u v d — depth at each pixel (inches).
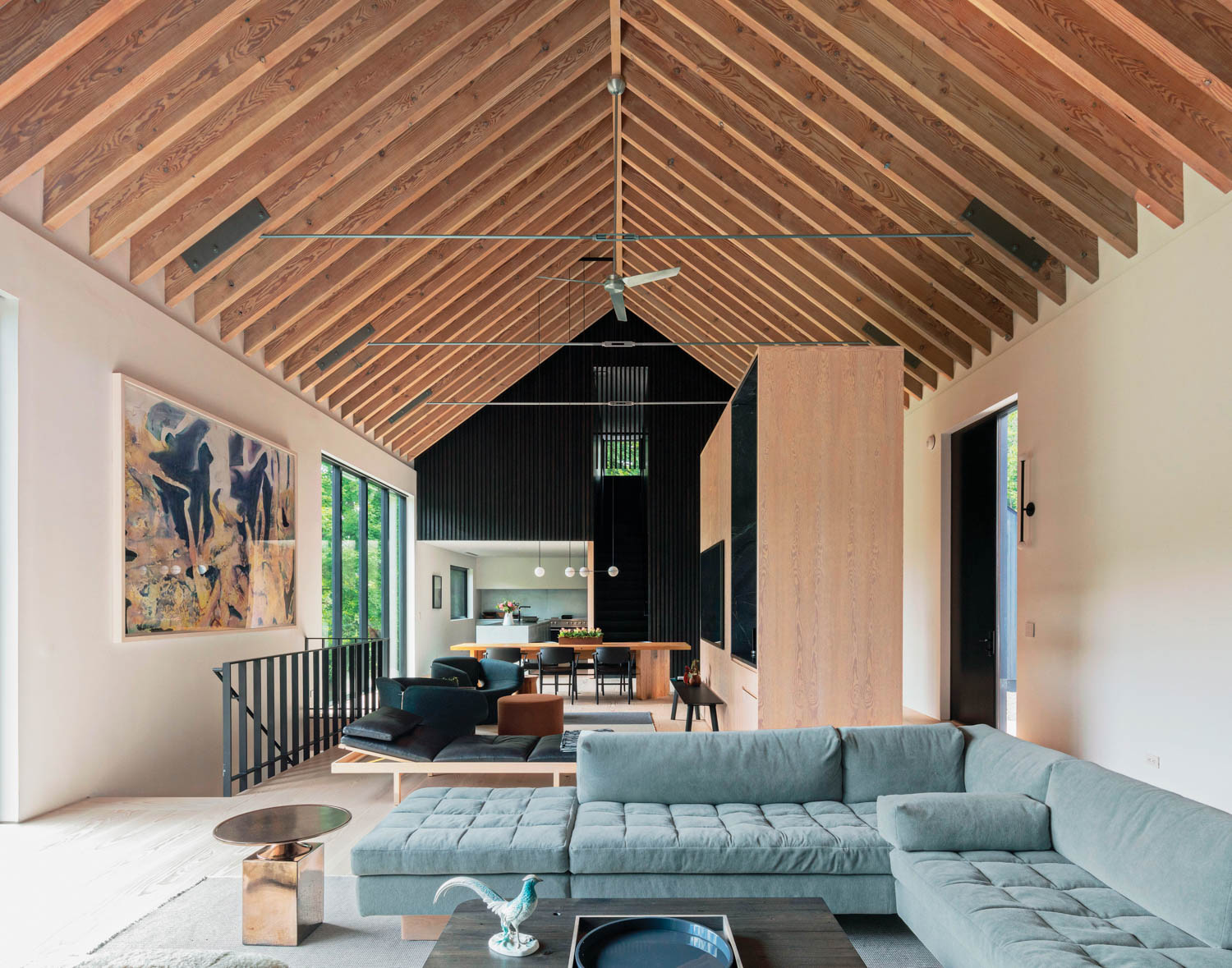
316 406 367.2
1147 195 187.0
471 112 249.1
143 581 225.9
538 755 207.2
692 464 553.3
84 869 158.1
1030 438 262.1
